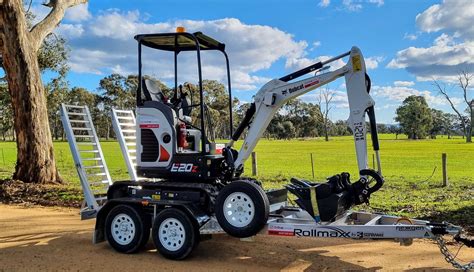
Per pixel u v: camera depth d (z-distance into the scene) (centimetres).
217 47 859
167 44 830
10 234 916
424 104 11219
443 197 1356
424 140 9769
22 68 1689
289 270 662
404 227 627
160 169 762
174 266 680
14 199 1421
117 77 7800
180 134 766
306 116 10850
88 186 868
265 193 703
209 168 744
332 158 3872
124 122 991
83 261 707
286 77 742
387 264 685
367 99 689
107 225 764
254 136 753
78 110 979
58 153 4362
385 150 5403
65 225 1009
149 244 811
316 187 673
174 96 837
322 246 793
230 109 873
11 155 4294
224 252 757
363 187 689
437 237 627
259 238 849
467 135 8862
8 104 3112
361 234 642
